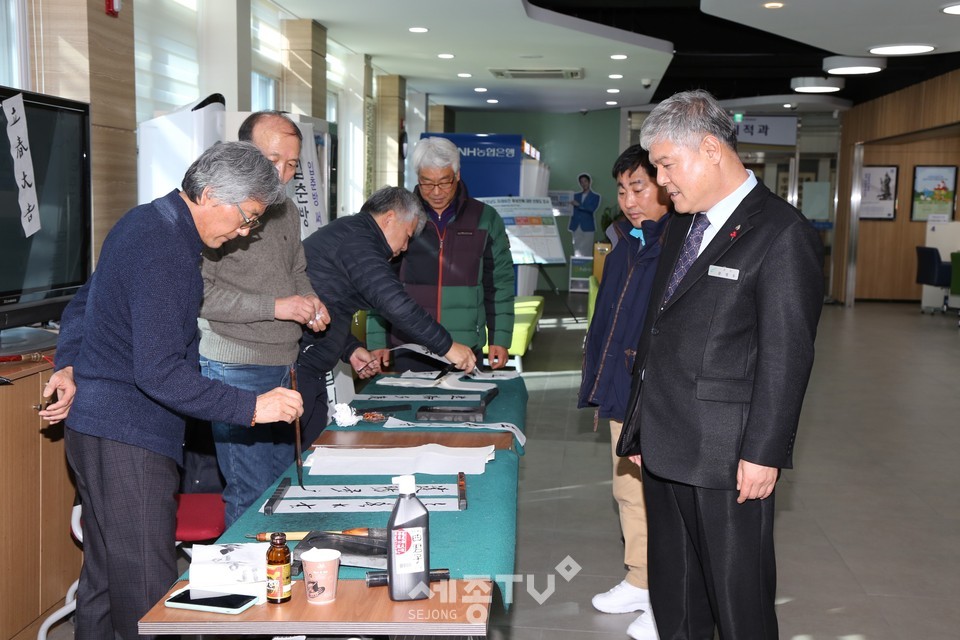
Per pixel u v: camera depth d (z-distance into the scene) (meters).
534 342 10.04
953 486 5.05
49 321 3.45
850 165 14.09
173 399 2.03
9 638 2.89
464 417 2.81
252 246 2.67
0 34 3.60
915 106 11.52
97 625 2.42
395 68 10.74
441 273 3.82
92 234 3.79
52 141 3.35
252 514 2.01
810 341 2.08
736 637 2.19
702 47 10.93
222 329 2.63
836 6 6.89
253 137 2.76
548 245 9.97
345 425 2.76
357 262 2.90
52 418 2.46
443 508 2.04
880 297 14.68
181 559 3.76
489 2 7.05
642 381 2.33
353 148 9.95
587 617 3.33
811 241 2.11
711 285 2.16
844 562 3.92
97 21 3.86
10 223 3.09
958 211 14.26
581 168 15.59
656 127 2.16
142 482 2.25
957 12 7.04
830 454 5.66
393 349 3.39
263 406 2.06
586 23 8.36
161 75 5.46
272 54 7.59
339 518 1.98
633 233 3.08
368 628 1.53
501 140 10.00
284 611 1.58
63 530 3.17
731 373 2.16
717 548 2.19
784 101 13.82
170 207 2.09
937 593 3.61
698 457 2.17
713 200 2.19
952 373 8.41
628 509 3.33
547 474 5.15
